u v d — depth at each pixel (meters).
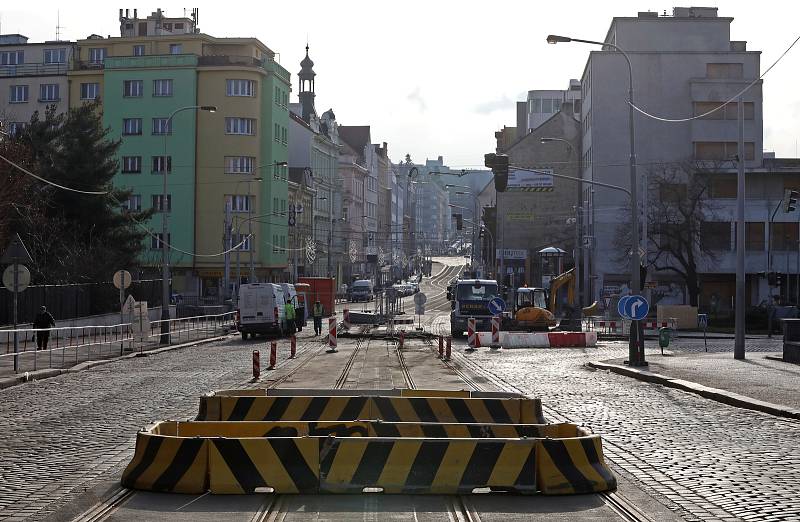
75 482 11.12
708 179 67.38
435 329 61.59
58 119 61.38
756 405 18.77
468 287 54.06
